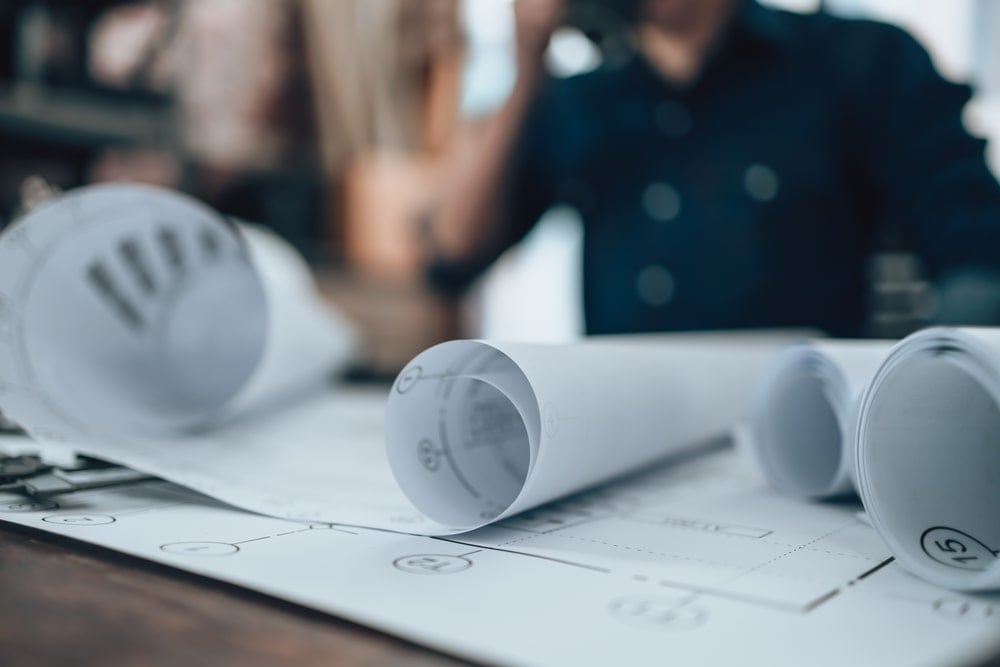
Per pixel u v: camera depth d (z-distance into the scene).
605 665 0.17
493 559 0.26
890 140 1.00
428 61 1.47
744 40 1.04
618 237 1.12
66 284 0.45
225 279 0.52
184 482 0.34
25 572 0.24
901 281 1.12
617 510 0.35
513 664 0.18
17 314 0.41
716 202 1.05
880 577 0.25
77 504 0.33
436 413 0.33
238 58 1.29
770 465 0.39
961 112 0.96
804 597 0.23
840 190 1.04
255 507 0.33
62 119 1.13
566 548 0.28
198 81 1.26
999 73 1.45
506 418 0.37
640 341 0.57
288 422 0.61
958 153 0.94
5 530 0.29
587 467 0.34
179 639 0.19
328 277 1.40
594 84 1.15
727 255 1.04
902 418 0.28
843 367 0.35
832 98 1.02
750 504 0.37
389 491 0.37
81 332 0.46
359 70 1.42
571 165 1.17
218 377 0.54
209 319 0.53
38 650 0.18
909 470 0.27
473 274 1.24
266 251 0.77
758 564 0.26
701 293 1.06
